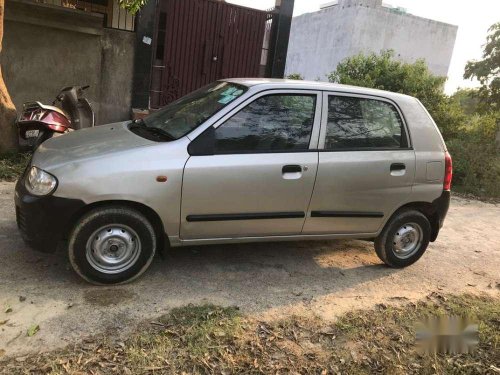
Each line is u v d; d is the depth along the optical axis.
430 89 10.55
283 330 3.57
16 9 7.72
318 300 4.11
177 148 3.82
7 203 5.39
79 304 3.59
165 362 3.04
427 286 4.68
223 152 3.94
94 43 8.59
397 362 3.36
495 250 6.02
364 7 17.23
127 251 3.87
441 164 4.79
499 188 9.09
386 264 4.93
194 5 9.54
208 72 10.02
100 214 3.68
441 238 6.27
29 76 8.26
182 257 4.63
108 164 3.64
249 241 4.25
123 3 7.00
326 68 18.84
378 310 4.05
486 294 4.68
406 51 18.38
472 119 10.87
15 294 3.62
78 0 9.86
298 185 4.16
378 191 4.50
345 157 4.33
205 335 3.34
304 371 3.13
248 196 4.02
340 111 4.40
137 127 4.45
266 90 4.14
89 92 8.77
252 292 4.11
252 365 3.12
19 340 3.11
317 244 5.39
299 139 4.22
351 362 3.30
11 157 6.71
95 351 3.07
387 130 4.61
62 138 4.29
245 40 10.20
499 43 10.70
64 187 3.54
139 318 3.50
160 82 9.63
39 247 3.69
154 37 9.20
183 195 3.82
